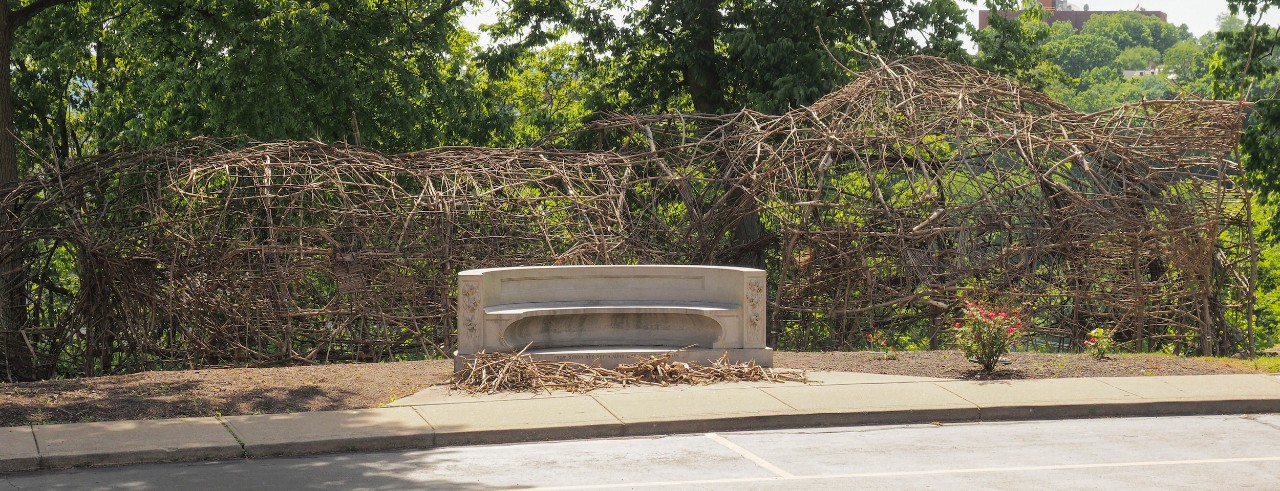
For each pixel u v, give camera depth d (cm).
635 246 1933
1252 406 1151
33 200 1850
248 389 1179
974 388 1204
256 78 2492
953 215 1817
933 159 1964
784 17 2712
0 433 978
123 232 1698
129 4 2716
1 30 2172
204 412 1077
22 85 3055
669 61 3042
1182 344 1812
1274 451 955
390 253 1698
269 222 1656
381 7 2853
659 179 2033
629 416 1057
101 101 2888
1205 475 861
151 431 994
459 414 1069
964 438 1013
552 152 2064
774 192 1859
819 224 1862
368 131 2728
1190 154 2047
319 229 1702
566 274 1391
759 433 1040
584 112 3572
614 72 3341
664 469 885
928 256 1816
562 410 1086
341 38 2644
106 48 3098
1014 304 1762
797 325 1962
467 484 836
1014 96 2003
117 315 1683
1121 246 1770
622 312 1358
